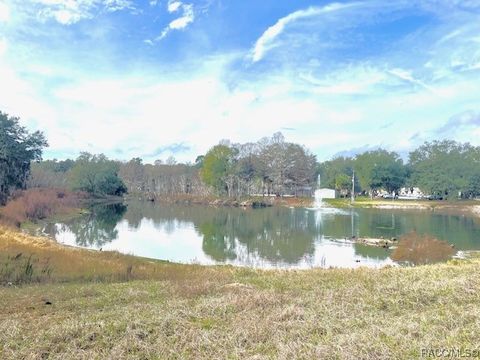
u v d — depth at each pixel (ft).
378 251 114.11
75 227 165.78
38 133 221.87
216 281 49.14
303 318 27.66
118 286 49.24
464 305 28.68
